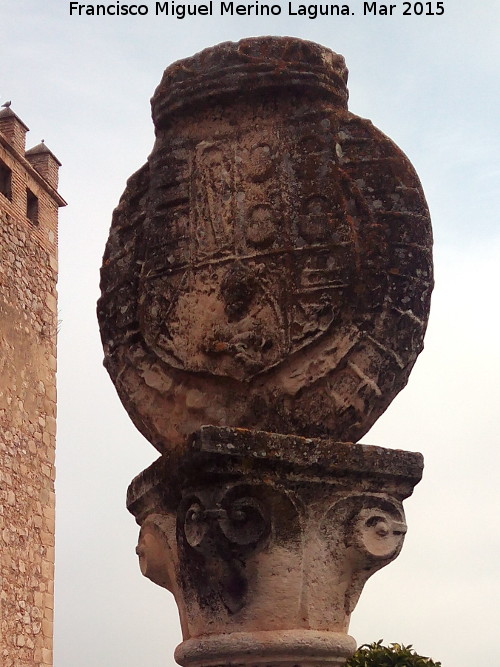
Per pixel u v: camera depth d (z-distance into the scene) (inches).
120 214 211.2
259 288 193.6
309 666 177.8
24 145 855.1
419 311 191.6
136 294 205.2
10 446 791.7
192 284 198.5
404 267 191.2
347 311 189.2
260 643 175.9
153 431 199.6
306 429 188.4
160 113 208.1
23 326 827.4
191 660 180.9
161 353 199.0
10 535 776.9
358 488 181.3
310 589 179.0
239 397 191.9
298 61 200.7
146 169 210.8
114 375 205.8
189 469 176.7
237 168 200.2
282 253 193.6
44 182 879.1
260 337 191.3
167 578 191.5
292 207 195.6
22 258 836.6
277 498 177.0
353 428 188.7
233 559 176.4
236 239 197.0
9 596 764.6
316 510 179.9
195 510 176.9
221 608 179.0
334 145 196.9
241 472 175.2
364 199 193.6
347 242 190.9
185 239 200.8
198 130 204.7
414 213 193.6
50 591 826.8
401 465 182.7
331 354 189.0
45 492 836.0
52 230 894.4
